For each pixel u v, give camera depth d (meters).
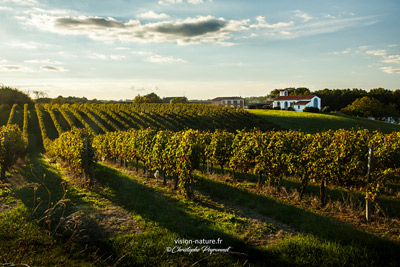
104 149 21.62
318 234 6.76
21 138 16.81
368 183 8.30
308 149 10.30
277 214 8.33
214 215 8.37
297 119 47.41
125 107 54.66
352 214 8.49
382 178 8.10
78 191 10.93
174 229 7.02
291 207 8.93
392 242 6.04
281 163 11.08
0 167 13.38
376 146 9.84
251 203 9.48
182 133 11.97
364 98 70.12
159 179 14.19
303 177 10.22
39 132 39.31
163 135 13.93
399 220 7.92
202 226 7.26
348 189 10.54
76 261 4.95
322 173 9.50
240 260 5.59
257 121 43.09
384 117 71.50
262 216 8.42
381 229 7.38
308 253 5.78
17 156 15.07
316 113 54.75
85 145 12.27
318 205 9.43
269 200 9.76
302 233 7.06
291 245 6.04
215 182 12.59
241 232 7.11
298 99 72.38
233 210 8.95
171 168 11.78
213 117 43.53
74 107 56.97
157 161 12.97
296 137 11.68
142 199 9.69
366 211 8.03
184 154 10.34
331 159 9.47
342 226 7.20
